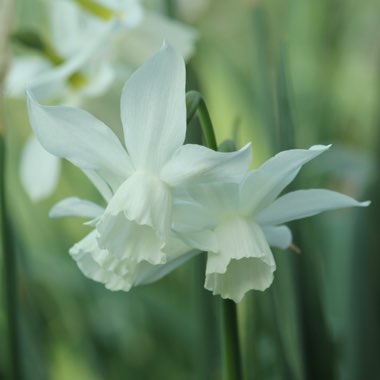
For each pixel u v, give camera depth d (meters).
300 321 0.54
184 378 0.70
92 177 0.47
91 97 0.65
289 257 0.55
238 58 1.03
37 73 0.67
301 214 0.46
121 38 0.64
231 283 0.45
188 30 0.64
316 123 0.92
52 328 0.76
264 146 0.72
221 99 0.92
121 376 0.72
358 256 0.61
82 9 0.64
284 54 0.54
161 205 0.45
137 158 0.45
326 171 0.74
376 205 0.61
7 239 0.55
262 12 0.62
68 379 0.73
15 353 0.56
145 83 0.44
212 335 0.59
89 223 0.45
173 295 0.75
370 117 1.01
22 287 0.63
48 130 0.45
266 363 0.59
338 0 1.02
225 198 0.45
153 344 0.72
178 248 0.46
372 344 0.60
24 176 0.65
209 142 0.45
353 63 1.09
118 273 0.46
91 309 0.72
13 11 0.56
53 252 0.84
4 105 0.55
